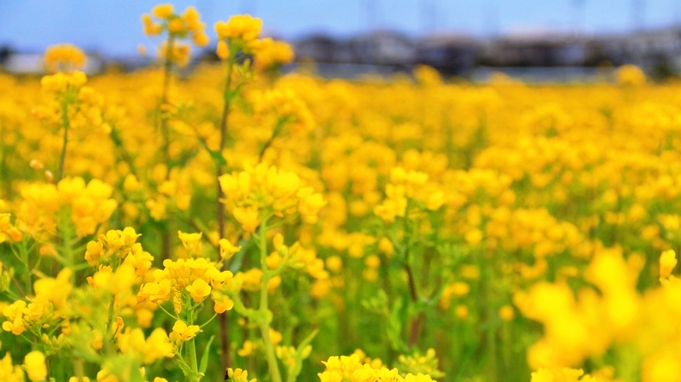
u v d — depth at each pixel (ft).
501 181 14.38
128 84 40.68
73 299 4.30
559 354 2.40
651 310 2.43
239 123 25.40
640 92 54.34
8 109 18.89
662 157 14.21
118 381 4.70
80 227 4.37
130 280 4.27
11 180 18.51
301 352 6.29
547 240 13.96
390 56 153.89
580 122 21.20
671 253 5.67
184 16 12.48
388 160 19.62
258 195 5.69
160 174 13.70
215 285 5.76
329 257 15.31
